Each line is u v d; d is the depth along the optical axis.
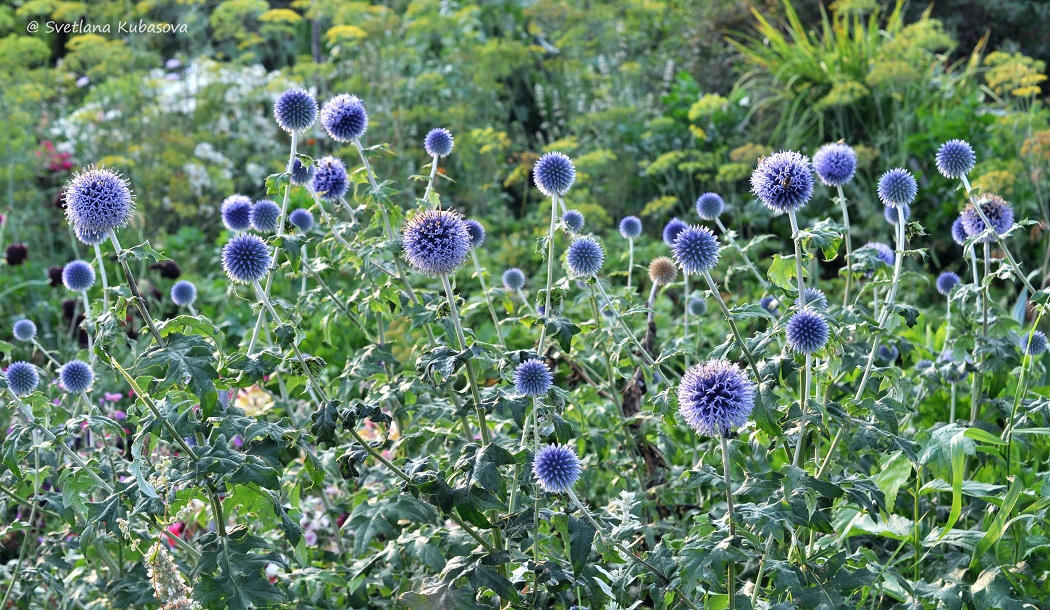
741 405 2.76
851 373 4.25
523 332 7.64
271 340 4.23
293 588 3.79
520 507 3.47
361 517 3.61
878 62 9.97
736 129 11.26
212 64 11.72
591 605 3.18
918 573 3.85
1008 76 9.09
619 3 12.23
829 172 3.88
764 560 3.07
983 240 4.15
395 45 11.17
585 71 11.61
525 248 9.07
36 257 9.73
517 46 10.96
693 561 2.80
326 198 4.65
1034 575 3.75
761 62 11.97
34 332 4.75
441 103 11.87
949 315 4.98
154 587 3.27
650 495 4.38
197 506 4.70
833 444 3.18
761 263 8.48
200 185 10.63
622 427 4.29
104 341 2.95
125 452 4.91
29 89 10.77
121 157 9.93
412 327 3.50
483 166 10.49
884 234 9.07
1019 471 4.33
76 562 4.30
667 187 10.32
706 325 7.38
